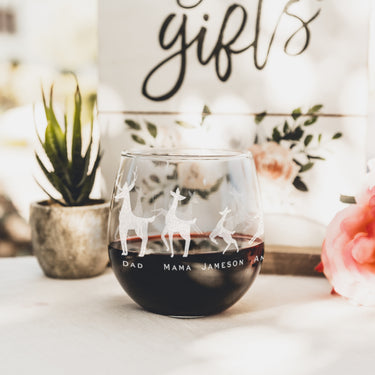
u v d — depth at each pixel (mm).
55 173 577
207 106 610
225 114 609
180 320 499
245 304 531
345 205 604
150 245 481
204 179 486
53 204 599
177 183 484
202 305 488
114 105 622
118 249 493
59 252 573
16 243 1421
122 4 609
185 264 475
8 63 1697
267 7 593
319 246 610
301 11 589
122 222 491
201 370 430
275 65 598
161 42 609
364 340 470
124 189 496
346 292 526
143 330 482
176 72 610
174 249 477
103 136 627
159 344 462
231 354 449
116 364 437
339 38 587
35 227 577
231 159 495
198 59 606
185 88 611
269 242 617
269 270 600
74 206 585
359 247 516
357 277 518
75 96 579
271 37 595
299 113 600
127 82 618
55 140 573
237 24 598
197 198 484
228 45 601
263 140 607
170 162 486
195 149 538
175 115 615
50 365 436
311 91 596
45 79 1710
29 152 1463
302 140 602
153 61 612
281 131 604
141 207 487
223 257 478
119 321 497
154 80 614
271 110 603
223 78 605
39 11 1749
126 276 491
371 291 519
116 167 628
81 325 491
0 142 1475
